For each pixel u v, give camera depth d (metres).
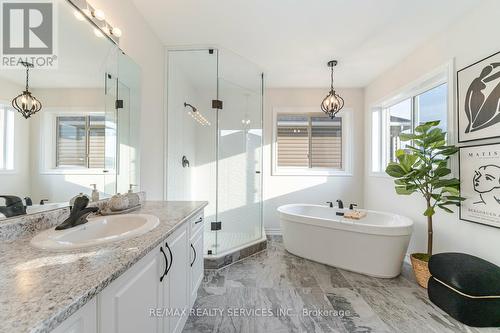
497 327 1.60
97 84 1.53
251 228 3.46
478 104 1.87
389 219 2.78
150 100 2.28
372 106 3.62
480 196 1.84
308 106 3.92
